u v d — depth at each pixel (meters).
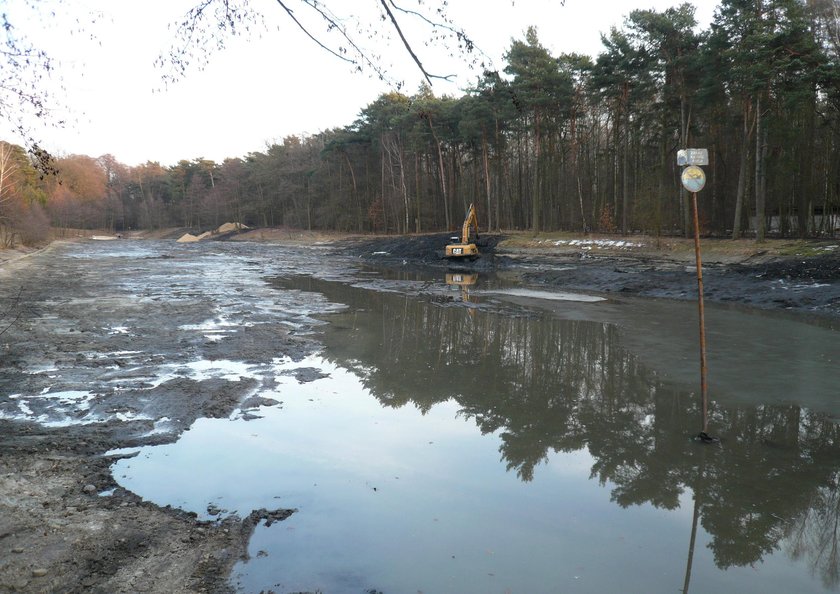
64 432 7.17
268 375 10.27
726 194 35.72
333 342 13.51
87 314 16.62
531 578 4.34
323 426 7.73
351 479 6.08
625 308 19.03
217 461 6.44
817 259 21.64
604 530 5.13
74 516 4.98
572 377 10.54
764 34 24.38
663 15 30.41
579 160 46.16
